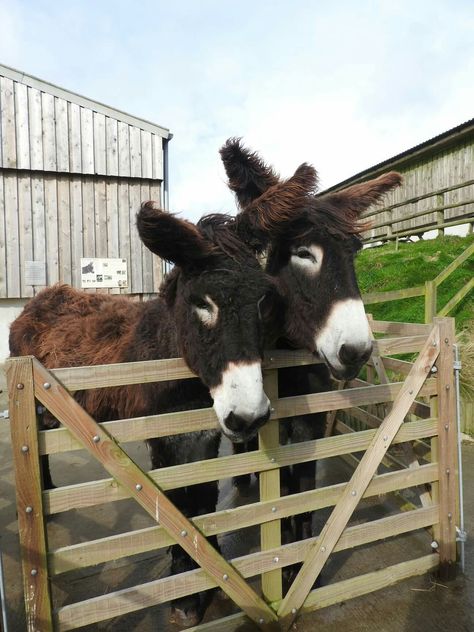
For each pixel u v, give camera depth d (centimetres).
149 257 795
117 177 763
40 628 172
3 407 591
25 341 326
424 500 267
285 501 215
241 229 204
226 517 203
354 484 228
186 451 226
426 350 238
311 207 227
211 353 183
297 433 266
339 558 276
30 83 695
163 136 775
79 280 757
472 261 785
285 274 245
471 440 464
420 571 255
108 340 272
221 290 178
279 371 268
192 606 226
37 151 710
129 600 187
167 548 291
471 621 223
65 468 422
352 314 214
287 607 218
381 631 218
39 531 167
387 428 233
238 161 294
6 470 416
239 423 173
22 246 725
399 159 1282
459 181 1102
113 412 266
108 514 337
